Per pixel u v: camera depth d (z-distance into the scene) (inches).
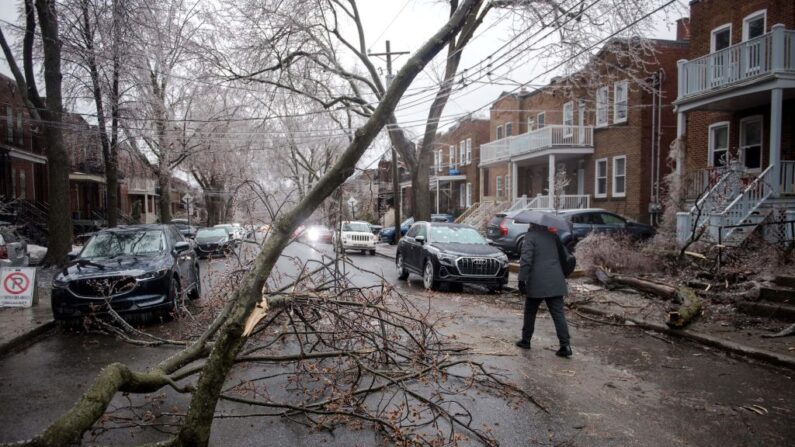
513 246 664.4
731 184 519.8
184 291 310.5
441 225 523.5
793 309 293.4
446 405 184.5
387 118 101.6
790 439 158.2
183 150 1037.2
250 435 157.6
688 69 632.4
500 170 1309.1
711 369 231.1
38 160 1159.6
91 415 91.8
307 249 954.7
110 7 621.6
